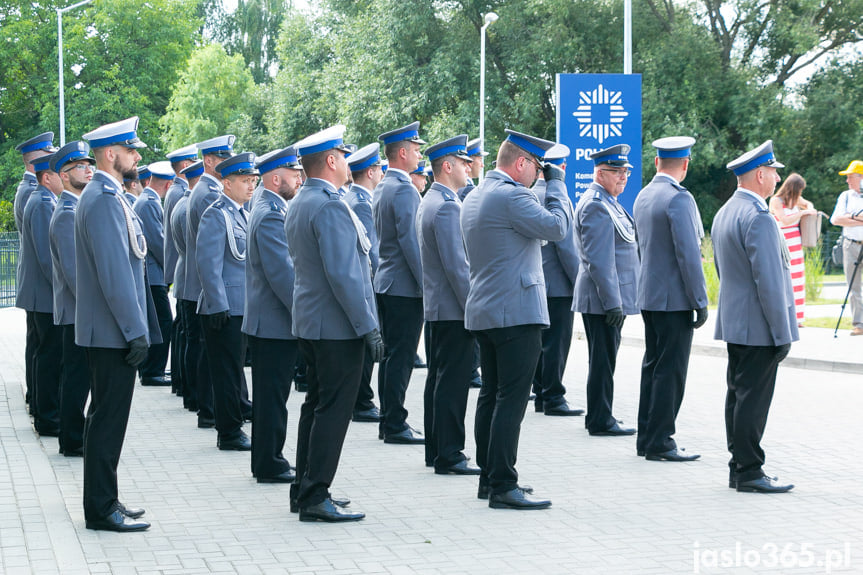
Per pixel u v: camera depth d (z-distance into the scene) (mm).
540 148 6359
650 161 33125
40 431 8570
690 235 7570
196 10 62094
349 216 5953
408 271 8414
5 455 7738
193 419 9516
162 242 11148
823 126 34719
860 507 6465
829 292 23875
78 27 50594
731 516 6258
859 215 14648
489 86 35344
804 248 21438
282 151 7039
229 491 6902
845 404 10141
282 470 7160
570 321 9680
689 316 7754
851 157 34156
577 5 35156
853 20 35594
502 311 6246
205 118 50562
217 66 50750
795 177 16297
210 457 7953
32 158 9023
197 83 50406
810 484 7051
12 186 52094
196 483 7121
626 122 15664
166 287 11406
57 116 49500
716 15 36062
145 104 52562
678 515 6285
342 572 5219
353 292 5863
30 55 50812
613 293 8336
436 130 34688
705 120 34781
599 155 8609
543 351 9688
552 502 6586
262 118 48594
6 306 21984
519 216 6168
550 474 7355
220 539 5785
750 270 6770
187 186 10844
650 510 6402
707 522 6129
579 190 15750
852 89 35000
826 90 34656
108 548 5594
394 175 8406
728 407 6992
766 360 6781
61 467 7543
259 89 48844
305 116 44125
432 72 35938
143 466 7625
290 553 5531
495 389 6660
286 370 7145
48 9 52781
